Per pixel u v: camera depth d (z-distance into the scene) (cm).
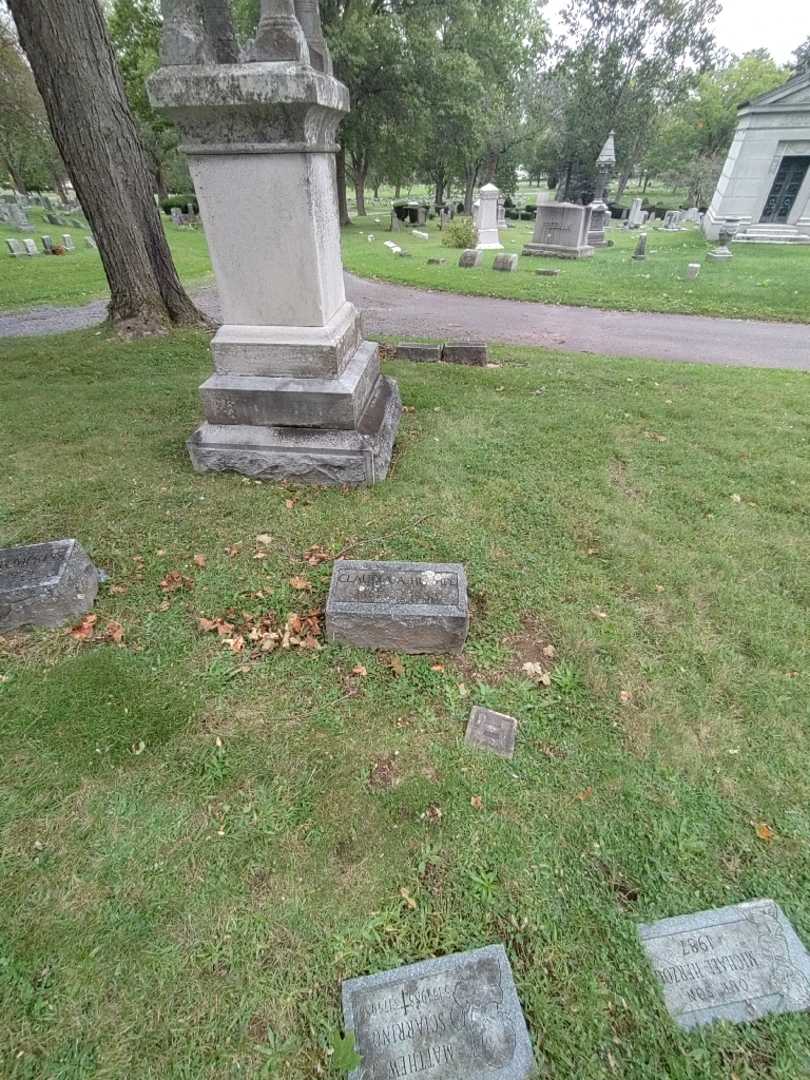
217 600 337
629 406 627
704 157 4016
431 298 1335
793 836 227
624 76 3750
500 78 2844
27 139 2766
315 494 440
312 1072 166
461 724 269
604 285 1434
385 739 261
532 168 4819
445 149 2994
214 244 397
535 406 619
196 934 195
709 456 518
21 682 282
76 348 802
